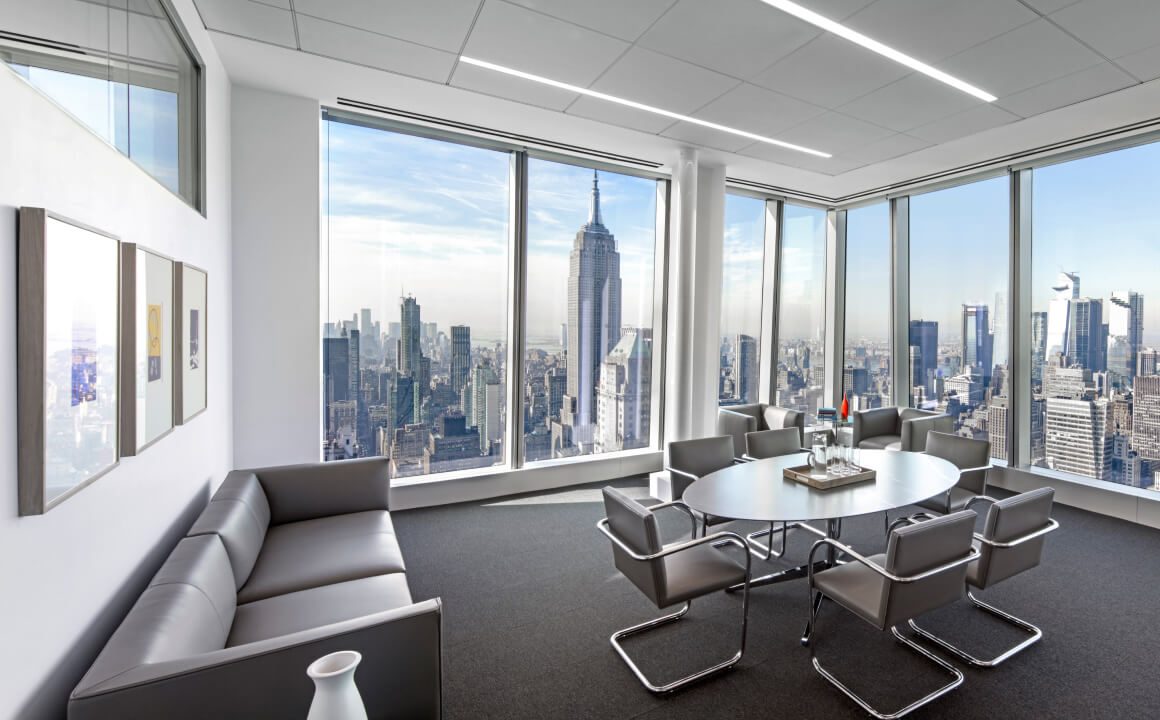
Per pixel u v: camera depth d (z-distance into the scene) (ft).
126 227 5.87
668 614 9.18
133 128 6.36
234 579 6.95
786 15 8.95
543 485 16.43
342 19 9.27
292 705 4.60
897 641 8.38
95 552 5.08
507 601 9.62
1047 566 11.02
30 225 3.94
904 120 13.16
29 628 4.01
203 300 8.98
